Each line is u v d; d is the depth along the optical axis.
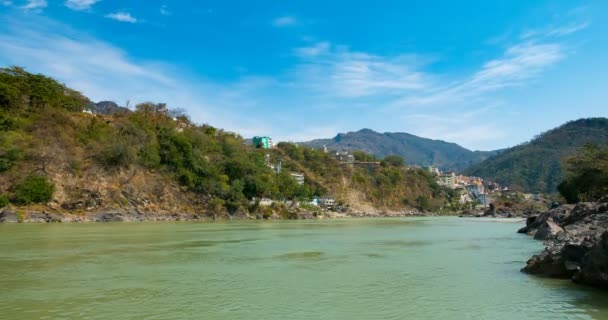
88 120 129.75
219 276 29.36
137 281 27.33
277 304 21.59
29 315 19.25
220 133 185.12
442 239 61.03
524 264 35.09
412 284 26.67
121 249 44.31
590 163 117.69
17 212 92.50
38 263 34.25
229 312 20.05
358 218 181.75
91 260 36.25
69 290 24.47
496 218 183.38
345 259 38.31
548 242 52.62
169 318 19.00
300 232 76.19
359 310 20.53
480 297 23.16
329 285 26.36
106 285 25.95
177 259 37.62
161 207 122.75
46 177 102.94
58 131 113.62
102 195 110.25
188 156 137.12
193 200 133.12
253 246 49.44
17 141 104.19
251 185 150.75
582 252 28.06
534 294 23.80
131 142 126.06
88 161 114.56
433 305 21.45
